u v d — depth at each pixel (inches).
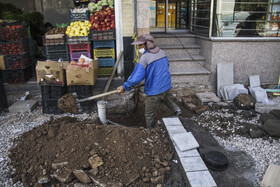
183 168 114.8
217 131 155.5
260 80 227.0
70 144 128.0
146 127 166.2
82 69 174.4
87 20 214.1
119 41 211.2
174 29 289.4
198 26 250.5
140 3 202.8
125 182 112.1
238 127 158.1
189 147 125.6
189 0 281.9
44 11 435.8
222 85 214.2
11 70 206.4
